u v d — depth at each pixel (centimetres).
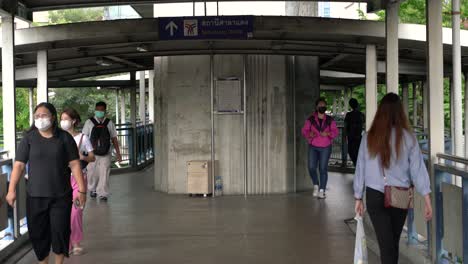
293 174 1280
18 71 1393
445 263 618
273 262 702
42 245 606
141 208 1102
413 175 525
